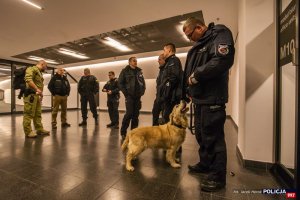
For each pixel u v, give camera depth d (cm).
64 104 478
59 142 319
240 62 252
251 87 206
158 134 210
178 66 238
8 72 857
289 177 158
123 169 204
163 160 232
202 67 144
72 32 506
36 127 377
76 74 1070
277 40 193
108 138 350
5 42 588
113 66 941
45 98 995
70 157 242
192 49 169
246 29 208
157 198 146
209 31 157
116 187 164
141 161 229
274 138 196
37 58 823
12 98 811
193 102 165
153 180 177
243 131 215
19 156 245
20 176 186
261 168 202
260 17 202
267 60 200
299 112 106
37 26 463
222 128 158
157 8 372
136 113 348
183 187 163
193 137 353
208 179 160
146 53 750
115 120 478
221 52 138
